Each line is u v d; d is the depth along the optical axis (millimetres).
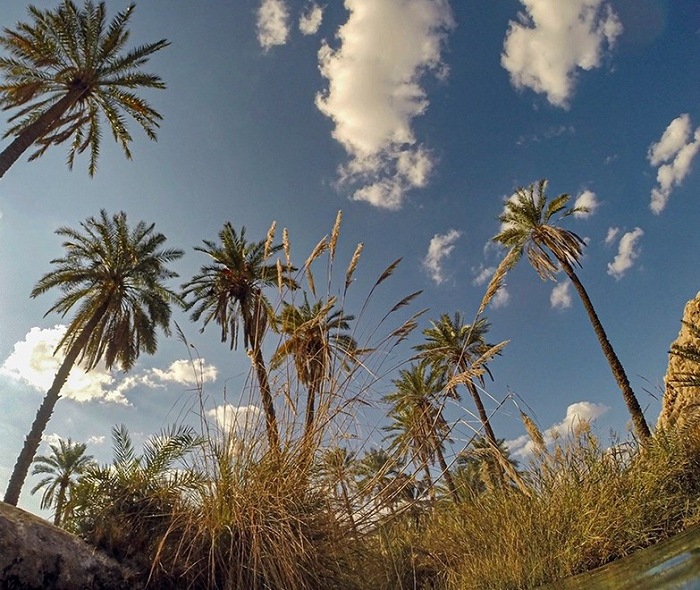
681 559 2193
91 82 14695
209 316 19703
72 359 16562
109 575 2111
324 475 3115
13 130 15461
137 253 18312
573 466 4422
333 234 3514
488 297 3428
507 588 3594
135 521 2523
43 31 13914
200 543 2504
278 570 2473
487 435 3336
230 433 2920
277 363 3279
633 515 3785
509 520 4121
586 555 3586
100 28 14336
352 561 2908
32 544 1922
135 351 19422
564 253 18703
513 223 20078
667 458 4211
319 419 3121
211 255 18484
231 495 2672
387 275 3545
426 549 4051
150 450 2908
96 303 18141
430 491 3318
